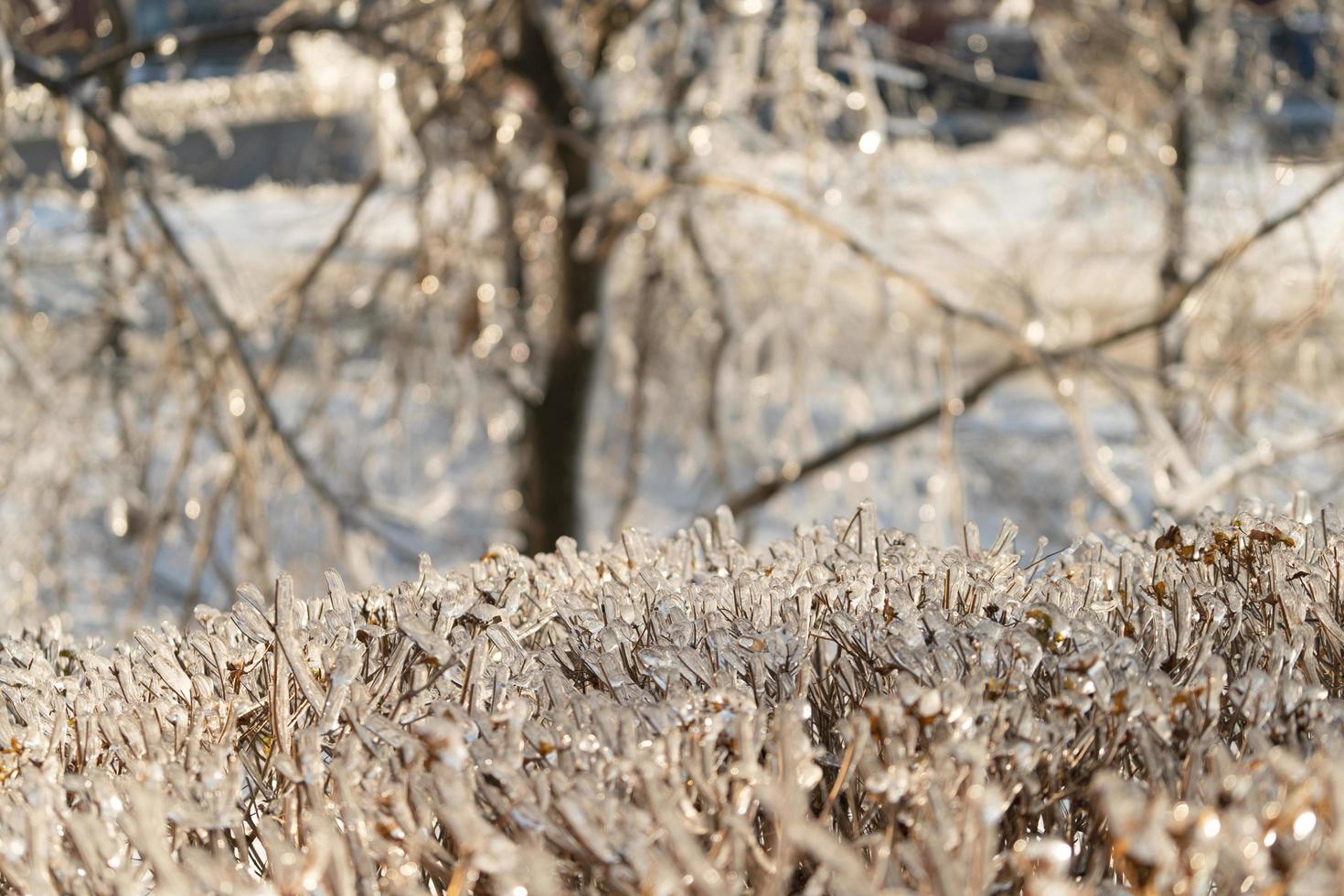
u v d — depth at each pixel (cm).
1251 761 153
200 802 169
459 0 950
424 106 984
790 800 148
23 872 155
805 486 1171
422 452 1353
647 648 196
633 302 1144
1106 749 166
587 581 259
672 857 150
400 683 198
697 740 165
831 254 1084
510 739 161
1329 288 911
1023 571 242
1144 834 130
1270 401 1108
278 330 1102
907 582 227
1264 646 197
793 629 206
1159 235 1197
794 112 1045
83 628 1048
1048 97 1152
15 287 913
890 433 1079
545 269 1074
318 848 144
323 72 1010
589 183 962
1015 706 168
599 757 165
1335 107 1168
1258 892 133
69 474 999
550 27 934
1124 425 1280
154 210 894
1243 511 268
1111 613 228
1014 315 1209
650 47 1030
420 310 1047
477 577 255
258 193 1122
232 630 229
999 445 1221
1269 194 1076
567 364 1018
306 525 1102
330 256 983
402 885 150
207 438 1245
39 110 895
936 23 1229
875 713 162
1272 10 1226
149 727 192
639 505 1288
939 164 1161
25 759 183
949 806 151
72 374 989
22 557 999
